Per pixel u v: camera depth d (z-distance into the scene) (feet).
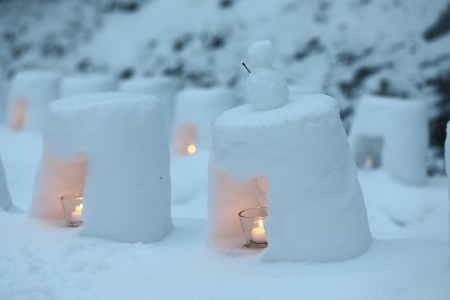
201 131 18.04
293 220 6.05
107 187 8.09
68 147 8.18
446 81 22.81
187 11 30.55
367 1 26.58
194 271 6.24
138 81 22.09
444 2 24.79
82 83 21.72
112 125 8.05
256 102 6.49
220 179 6.94
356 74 24.36
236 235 7.36
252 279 5.67
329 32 26.21
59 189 9.29
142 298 5.39
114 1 33.78
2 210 9.80
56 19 34.58
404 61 23.99
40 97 22.47
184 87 27.50
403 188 15.28
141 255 7.30
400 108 15.96
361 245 6.26
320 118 6.03
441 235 13.14
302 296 5.18
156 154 8.61
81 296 5.51
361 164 17.37
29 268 6.37
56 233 8.40
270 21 27.81
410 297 4.87
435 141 21.81
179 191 16.15
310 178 5.99
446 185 15.84
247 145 6.09
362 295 5.07
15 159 20.29
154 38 30.27
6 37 35.09
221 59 27.53
